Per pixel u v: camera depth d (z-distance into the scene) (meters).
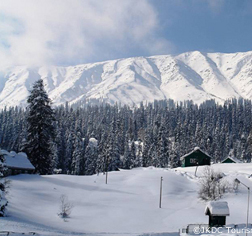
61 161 112.31
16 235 24.58
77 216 44.72
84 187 60.88
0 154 37.75
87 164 111.00
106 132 136.88
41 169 65.19
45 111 63.16
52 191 54.81
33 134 62.81
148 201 56.03
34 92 63.47
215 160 142.25
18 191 50.84
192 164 97.50
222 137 168.25
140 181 67.75
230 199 55.22
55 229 33.25
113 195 57.91
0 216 34.56
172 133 179.25
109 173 76.31
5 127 173.50
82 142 129.62
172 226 41.81
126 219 44.88
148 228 40.50
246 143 159.38
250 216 47.03
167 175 73.06
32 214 41.44
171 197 59.28
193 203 56.06
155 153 117.25
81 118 193.12
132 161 120.31
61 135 114.94
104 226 40.75
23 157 66.94
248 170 75.00
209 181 58.88
